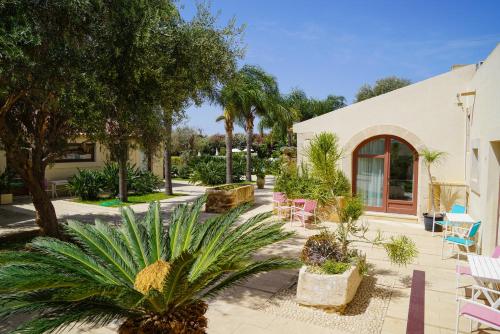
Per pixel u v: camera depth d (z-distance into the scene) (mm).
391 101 12078
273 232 4754
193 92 8742
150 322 3697
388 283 6781
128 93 7309
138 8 7016
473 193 9352
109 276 4316
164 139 10211
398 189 12578
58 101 6730
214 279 4469
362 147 12945
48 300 3301
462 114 11188
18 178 17500
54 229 9312
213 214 13258
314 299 5656
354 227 6914
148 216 5578
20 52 5281
